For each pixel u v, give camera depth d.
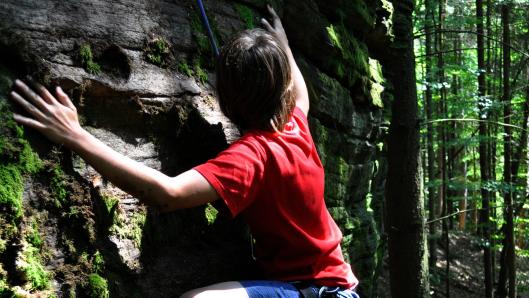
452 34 13.79
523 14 11.11
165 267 2.53
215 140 2.77
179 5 2.86
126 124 2.52
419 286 5.86
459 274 13.03
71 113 2.00
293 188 2.15
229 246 2.88
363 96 4.95
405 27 5.85
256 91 2.09
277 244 2.23
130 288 2.39
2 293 1.93
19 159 2.06
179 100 2.71
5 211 1.98
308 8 3.97
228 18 3.21
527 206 12.43
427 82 8.63
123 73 2.47
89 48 2.33
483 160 10.14
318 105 4.07
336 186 4.44
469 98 9.55
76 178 2.27
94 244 2.29
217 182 1.97
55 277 2.15
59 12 2.25
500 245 10.27
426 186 9.64
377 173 6.06
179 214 2.68
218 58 2.19
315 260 2.24
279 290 2.15
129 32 2.51
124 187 1.97
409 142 5.90
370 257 5.28
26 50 2.11
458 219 18.09
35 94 2.04
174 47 2.75
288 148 2.16
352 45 4.73
